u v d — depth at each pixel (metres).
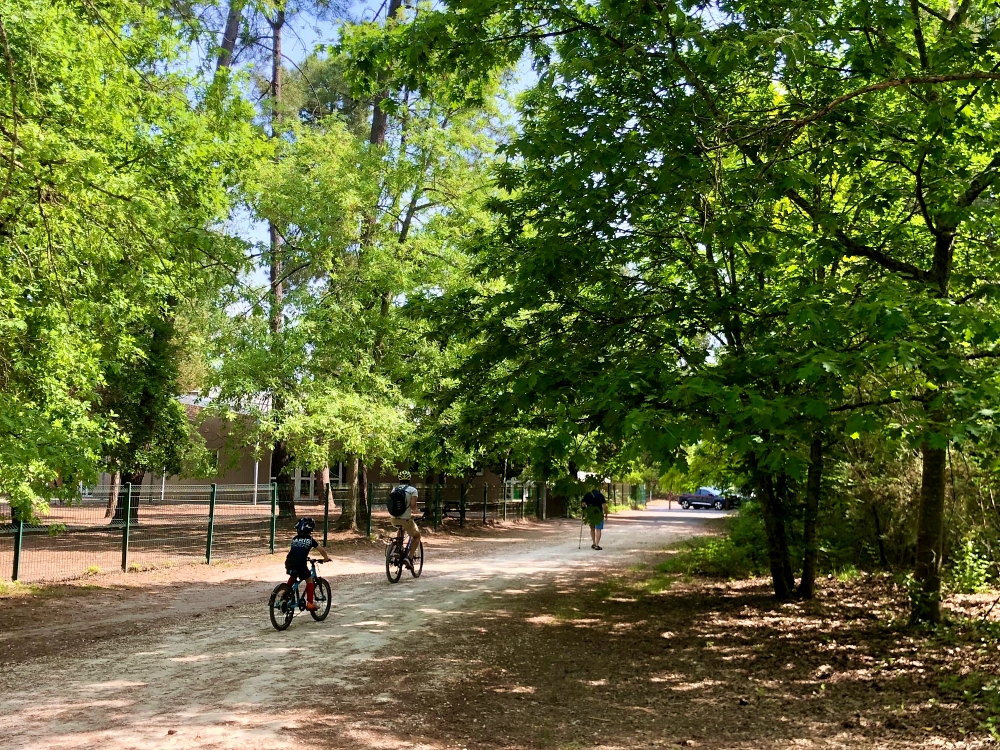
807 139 8.36
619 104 7.95
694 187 7.10
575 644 9.17
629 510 44.47
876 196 8.56
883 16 7.37
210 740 5.45
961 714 6.18
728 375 6.51
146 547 17.94
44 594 11.95
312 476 35.12
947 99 7.21
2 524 12.87
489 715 6.39
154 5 15.02
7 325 8.72
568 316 9.07
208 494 16.55
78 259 9.08
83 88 10.73
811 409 5.45
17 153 7.30
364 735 5.70
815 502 11.88
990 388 5.61
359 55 8.16
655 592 13.24
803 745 5.73
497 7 7.64
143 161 12.45
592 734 6.00
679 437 5.29
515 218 9.80
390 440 19.56
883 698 6.82
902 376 6.20
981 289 7.38
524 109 9.74
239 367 19.14
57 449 9.22
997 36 7.12
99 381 11.36
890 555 13.34
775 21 7.05
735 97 8.42
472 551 20.19
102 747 5.29
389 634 9.43
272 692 6.79
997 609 9.65
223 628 9.75
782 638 9.36
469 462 21.67
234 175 15.93
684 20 6.86
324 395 19.12
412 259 20.95
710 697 7.05
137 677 7.29
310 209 19.97
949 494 11.09
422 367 20.14
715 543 17.58
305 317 19.81
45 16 9.63
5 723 5.85
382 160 21.17
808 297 6.74
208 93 15.29
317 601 10.23
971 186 8.14
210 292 18.53
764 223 7.62
